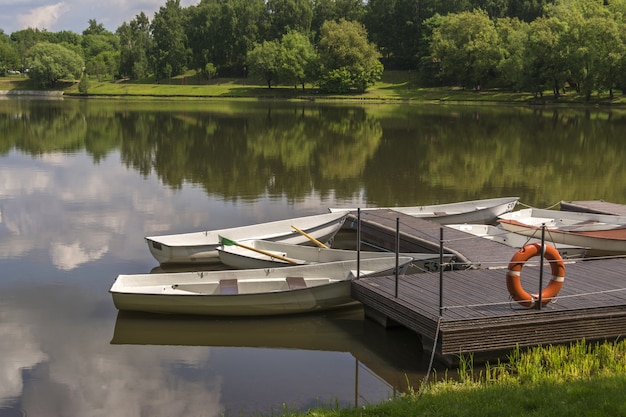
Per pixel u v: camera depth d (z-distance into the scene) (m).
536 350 9.53
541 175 27.81
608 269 12.51
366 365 10.06
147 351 10.60
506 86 88.44
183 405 8.84
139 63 109.38
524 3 101.88
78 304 12.62
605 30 66.75
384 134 42.66
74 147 36.53
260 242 14.99
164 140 39.59
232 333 11.38
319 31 117.94
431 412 6.94
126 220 19.41
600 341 10.15
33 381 9.52
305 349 10.70
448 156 32.88
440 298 9.70
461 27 85.19
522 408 6.92
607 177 27.44
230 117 56.66
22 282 13.82
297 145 37.03
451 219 18.73
